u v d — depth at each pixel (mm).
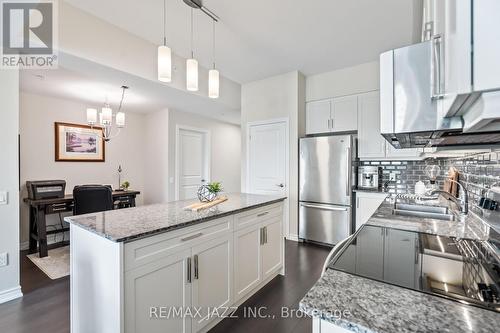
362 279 782
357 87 3559
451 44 411
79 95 3732
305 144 3660
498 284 754
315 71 3807
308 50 3109
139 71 2783
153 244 1347
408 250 1047
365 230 1347
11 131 2119
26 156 3564
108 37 2490
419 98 720
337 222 3387
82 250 1475
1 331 1719
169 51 1881
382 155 3352
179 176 4926
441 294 688
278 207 2547
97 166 4414
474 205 1710
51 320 1839
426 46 710
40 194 3260
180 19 2439
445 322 558
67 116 4004
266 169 4129
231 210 1865
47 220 3713
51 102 3820
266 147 4129
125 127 4855
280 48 3055
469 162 1857
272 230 2436
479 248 1063
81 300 1495
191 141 5234
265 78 4113
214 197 2262
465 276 802
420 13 1936
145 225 1418
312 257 3090
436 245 1107
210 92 2209
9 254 2102
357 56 3283
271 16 2393
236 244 1944
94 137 4348
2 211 2078
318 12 2328
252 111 4281
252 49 3088
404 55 743
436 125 691
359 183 3711
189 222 1524
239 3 2195
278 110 3980
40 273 2621
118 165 4734
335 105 3744
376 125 3400
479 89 348
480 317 579
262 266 2271
